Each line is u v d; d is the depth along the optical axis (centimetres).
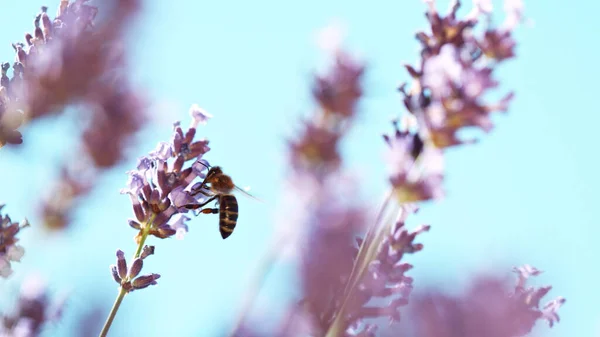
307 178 31
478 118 31
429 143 31
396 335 17
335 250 24
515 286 23
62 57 31
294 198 30
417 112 31
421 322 16
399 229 31
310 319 24
